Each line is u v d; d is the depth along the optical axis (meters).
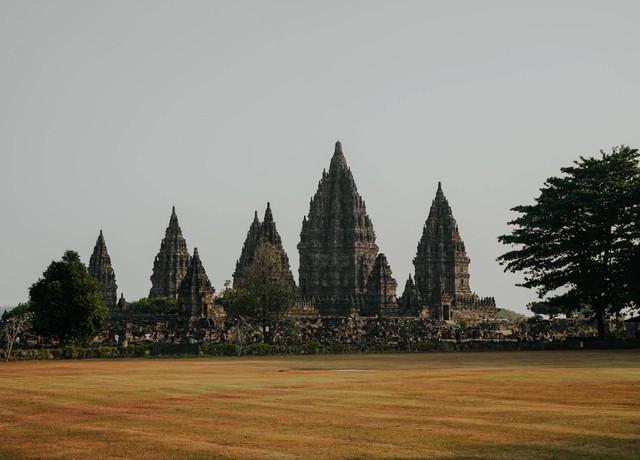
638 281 138.50
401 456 37.19
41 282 153.12
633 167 151.62
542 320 197.75
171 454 38.19
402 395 57.41
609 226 145.12
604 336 150.88
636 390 58.72
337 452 38.12
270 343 166.12
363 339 198.50
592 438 40.12
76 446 40.09
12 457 37.91
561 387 61.06
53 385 67.75
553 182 153.75
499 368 83.88
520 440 40.00
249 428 44.19
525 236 152.50
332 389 62.09
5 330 137.62
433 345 140.38
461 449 38.28
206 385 66.62
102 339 189.75
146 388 64.38
